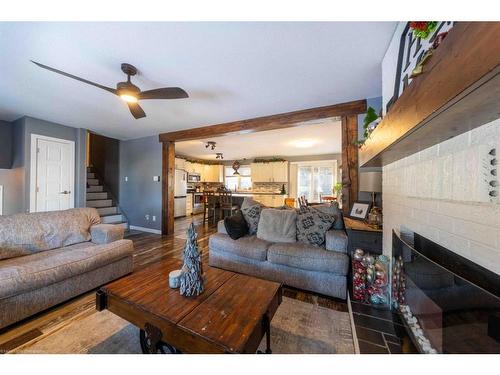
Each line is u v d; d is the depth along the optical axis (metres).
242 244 2.51
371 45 1.73
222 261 2.66
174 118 3.62
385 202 1.96
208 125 4.04
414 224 1.34
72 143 4.23
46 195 3.89
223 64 2.01
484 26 0.47
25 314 1.68
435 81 0.65
